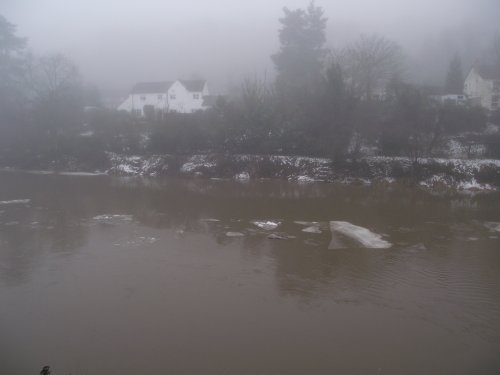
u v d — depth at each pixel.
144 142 40.94
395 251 16.09
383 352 9.47
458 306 11.62
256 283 13.12
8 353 9.37
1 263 14.80
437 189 29.66
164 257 15.50
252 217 21.53
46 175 37.25
